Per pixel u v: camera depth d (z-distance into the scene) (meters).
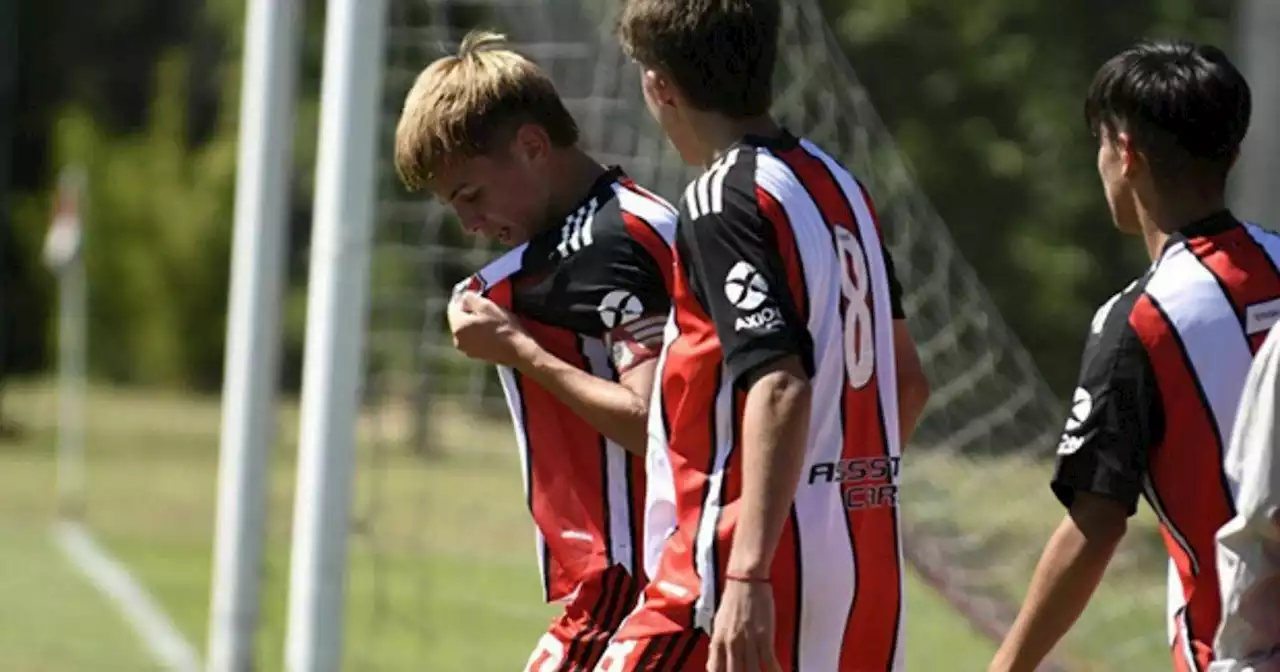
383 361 27.36
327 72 20.69
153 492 62.66
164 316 106.88
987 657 30.06
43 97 117.75
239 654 23.81
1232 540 10.02
